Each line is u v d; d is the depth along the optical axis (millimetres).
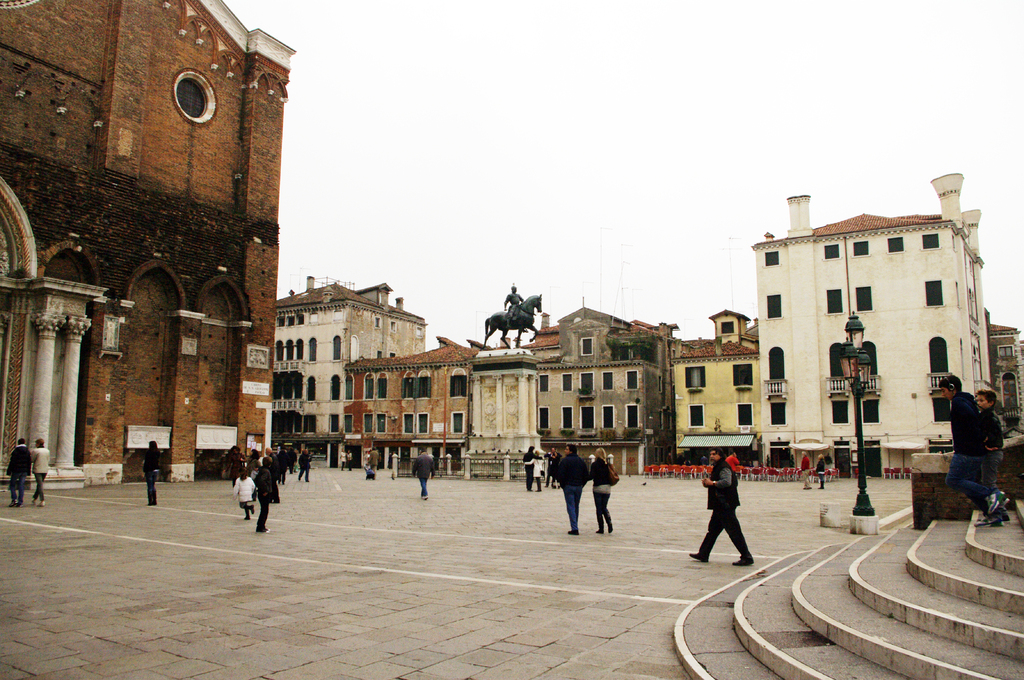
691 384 59031
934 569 6957
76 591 8695
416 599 8398
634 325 68312
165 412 31891
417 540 13844
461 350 66750
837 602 6828
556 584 9375
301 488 30953
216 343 34312
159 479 31312
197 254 33312
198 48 34906
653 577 9930
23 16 28375
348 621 7348
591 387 62625
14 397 26344
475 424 41438
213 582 9336
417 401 65500
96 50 30719
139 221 31094
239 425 34188
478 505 22484
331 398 69000
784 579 8961
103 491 25844
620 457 60469
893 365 50844
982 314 60094
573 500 15078
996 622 5379
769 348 54719
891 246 51875
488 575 10016
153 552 11906
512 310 41406
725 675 5445
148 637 6691
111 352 29547
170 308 32562
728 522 11016
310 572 10148
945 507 13328
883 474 48500
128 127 31016
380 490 29938
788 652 5598
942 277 50281
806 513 20422
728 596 8352
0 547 12273
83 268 29188
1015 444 12500
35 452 19641
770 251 55531
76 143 29812
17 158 27219
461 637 6789
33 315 26688
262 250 36062
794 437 52781
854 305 52438
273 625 7164
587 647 6508
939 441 48844
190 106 34750
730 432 57156
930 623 5652
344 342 68938
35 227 27484
